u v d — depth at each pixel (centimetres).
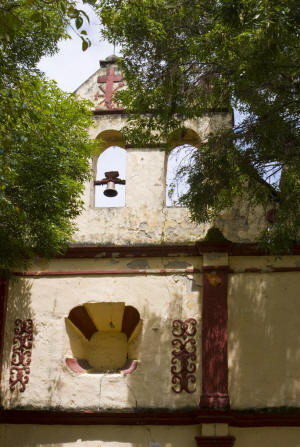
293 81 1293
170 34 1404
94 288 1644
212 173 1392
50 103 1459
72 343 1636
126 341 1677
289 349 1541
